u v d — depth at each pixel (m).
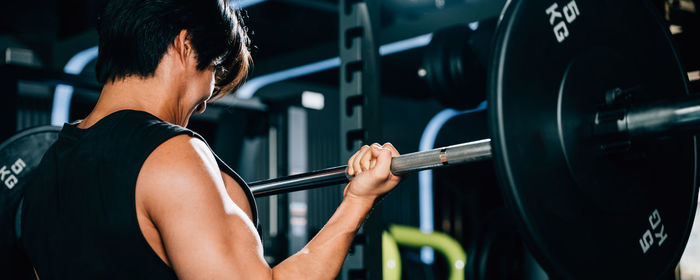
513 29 0.81
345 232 0.91
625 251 0.92
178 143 0.81
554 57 0.86
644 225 0.96
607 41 0.95
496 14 3.09
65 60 4.25
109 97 0.90
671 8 1.58
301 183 1.10
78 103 4.12
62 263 0.85
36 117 4.95
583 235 0.86
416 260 6.31
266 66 4.16
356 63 1.93
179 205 0.77
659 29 1.04
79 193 0.83
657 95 1.03
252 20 4.07
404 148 6.99
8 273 2.35
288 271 0.83
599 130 0.88
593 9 0.92
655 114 0.86
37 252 0.89
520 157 0.80
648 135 0.88
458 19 3.26
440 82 2.32
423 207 6.50
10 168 2.40
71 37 4.23
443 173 6.99
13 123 2.82
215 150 3.53
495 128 0.79
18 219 2.36
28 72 2.87
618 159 0.90
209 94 0.95
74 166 0.84
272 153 3.58
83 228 0.82
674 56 1.07
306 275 0.84
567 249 0.84
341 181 1.05
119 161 0.80
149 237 0.80
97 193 0.81
